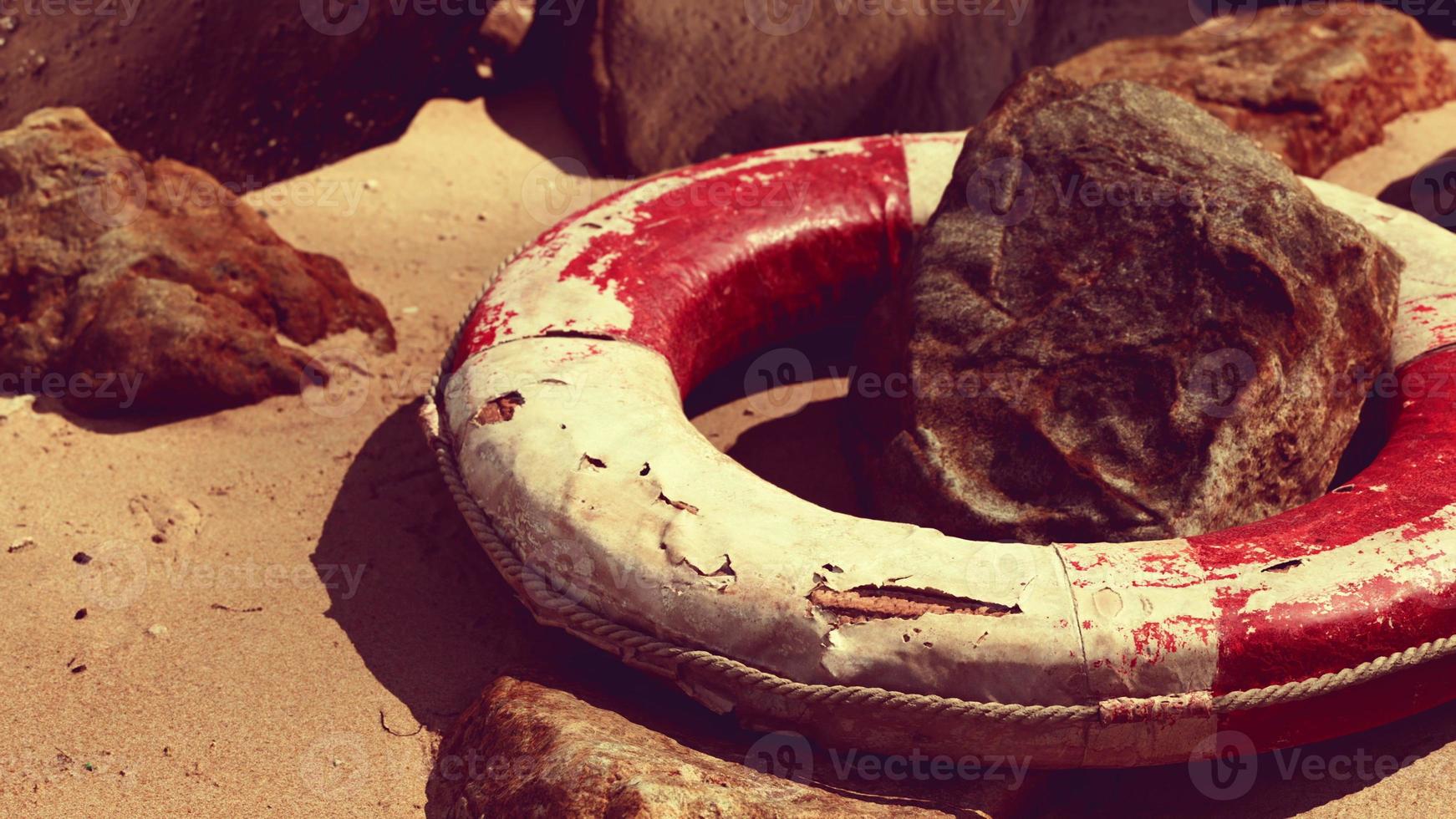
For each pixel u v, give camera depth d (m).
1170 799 2.60
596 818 2.23
